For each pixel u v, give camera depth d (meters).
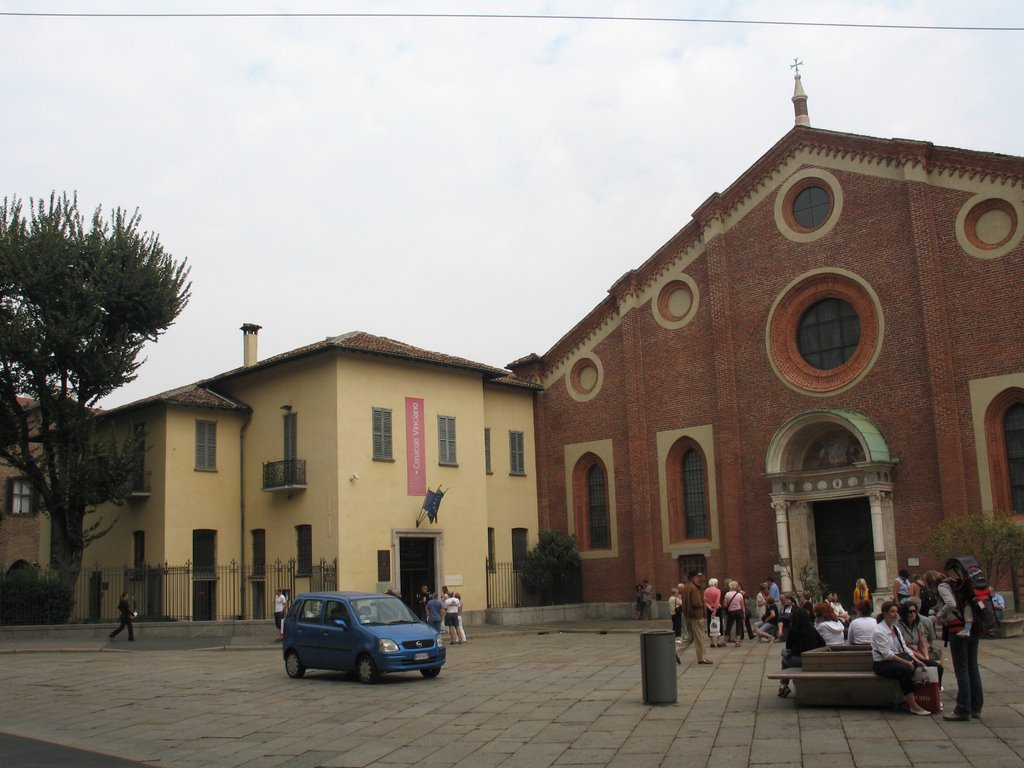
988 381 32.19
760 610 31.08
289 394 38.81
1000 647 22.77
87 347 35.47
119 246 36.75
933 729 13.03
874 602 32.69
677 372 40.28
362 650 20.89
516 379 45.16
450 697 18.38
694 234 40.44
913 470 33.53
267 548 38.75
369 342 39.16
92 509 39.25
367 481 37.09
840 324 36.41
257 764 13.01
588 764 12.18
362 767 12.60
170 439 38.44
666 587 39.62
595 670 21.77
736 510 37.47
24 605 35.41
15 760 13.09
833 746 12.34
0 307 35.03
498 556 42.50
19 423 35.84
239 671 23.80
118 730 15.96
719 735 13.46
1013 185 32.38
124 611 32.72
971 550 28.19
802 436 36.09
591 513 43.38
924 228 33.88
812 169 37.12
